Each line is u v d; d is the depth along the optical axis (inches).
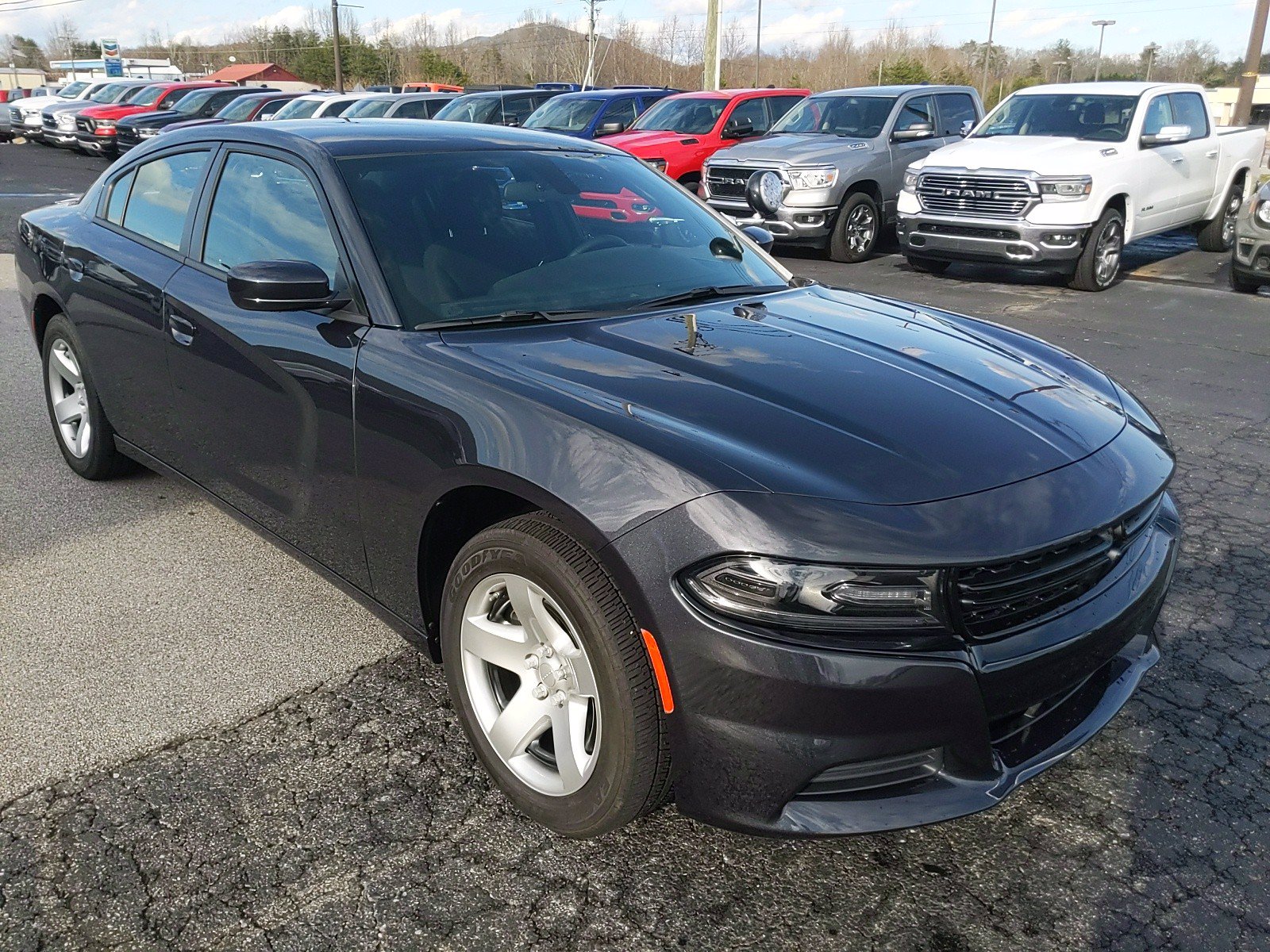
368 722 108.3
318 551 115.5
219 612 130.6
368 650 122.6
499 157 129.7
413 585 101.3
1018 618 79.8
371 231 110.0
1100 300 357.4
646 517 77.2
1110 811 96.5
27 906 82.4
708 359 98.5
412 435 95.2
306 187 117.5
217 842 90.1
